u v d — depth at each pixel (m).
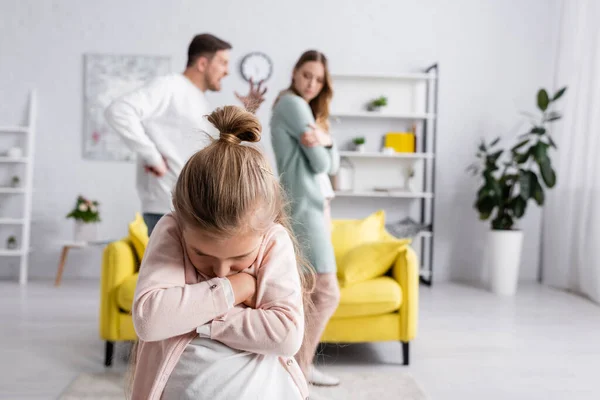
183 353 0.89
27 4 5.15
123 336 2.72
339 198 5.40
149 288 0.87
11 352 2.90
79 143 5.23
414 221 5.34
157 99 2.32
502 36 5.44
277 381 0.93
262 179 0.85
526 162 5.20
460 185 5.46
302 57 2.27
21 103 5.18
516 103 5.46
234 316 0.88
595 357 2.98
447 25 5.42
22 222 4.95
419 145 5.44
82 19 5.19
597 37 4.53
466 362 2.87
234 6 5.27
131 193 5.28
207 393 0.85
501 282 4.74
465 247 5.47
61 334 3.27
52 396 2.32
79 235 4.97
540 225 5.50
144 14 5.22
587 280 4.59
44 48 5.18
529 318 3.85
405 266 2.80
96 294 4.46
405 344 2.81
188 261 0.93
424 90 5.40
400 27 5.39
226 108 0.91
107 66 5.20
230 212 0.81
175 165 2.36
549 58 5.45
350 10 5.36
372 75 5.15
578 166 4.80
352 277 2.80
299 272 1.14
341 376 2.62
